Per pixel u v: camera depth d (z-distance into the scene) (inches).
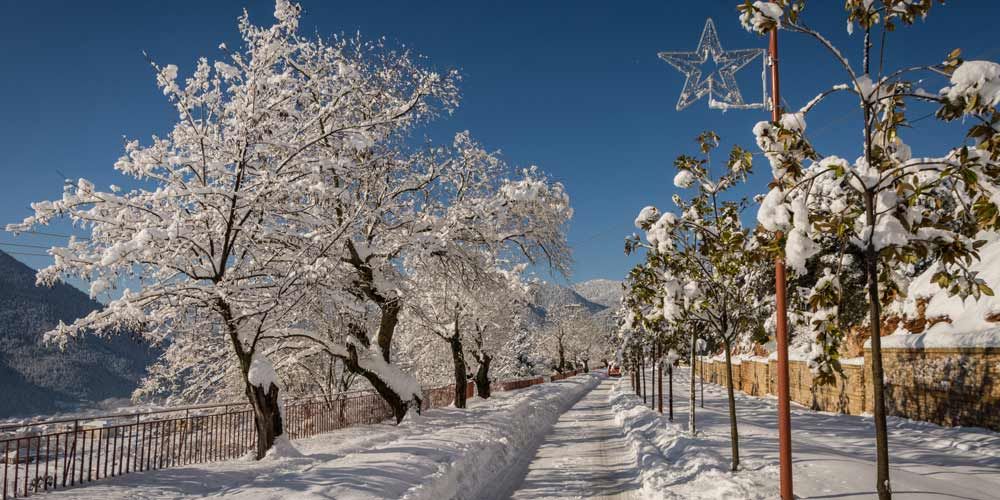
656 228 415.8
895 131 192.9
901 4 182.1
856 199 210.2
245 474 389.1
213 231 466.3
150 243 428.1
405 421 737.6
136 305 439.5
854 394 731.4
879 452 182.1
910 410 610.9
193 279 488.1
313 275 466.3
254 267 502.9
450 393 1159.0
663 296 468.1
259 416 473.4
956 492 281.4
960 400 528.1
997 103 159.3
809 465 352.2
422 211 759.7
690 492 335.9
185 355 658.2
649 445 575.5
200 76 489.1
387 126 622.5
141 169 469.4
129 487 338.6
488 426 684.7
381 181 692.7
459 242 767.1
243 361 487.5
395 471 375.2
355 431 653.9
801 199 189.9
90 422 506.3
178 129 491.2
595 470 487.5
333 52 679.7
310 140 510.6
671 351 749.9
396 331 1197.1
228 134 499.8
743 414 829.2
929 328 621.9
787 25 196.5
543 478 457.7
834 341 197.6
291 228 517.3
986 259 604.1
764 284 422.9
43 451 450.0
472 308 1036.5
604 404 1409.9
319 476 352.2
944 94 173.5
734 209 407.2
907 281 204.8
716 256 407.8
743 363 1402.6
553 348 3516.2
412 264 770.8
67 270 427.5
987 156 166.1
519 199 714.8
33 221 423.8
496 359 2033.7
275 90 513.0
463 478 425.4
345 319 696.4
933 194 194.7
